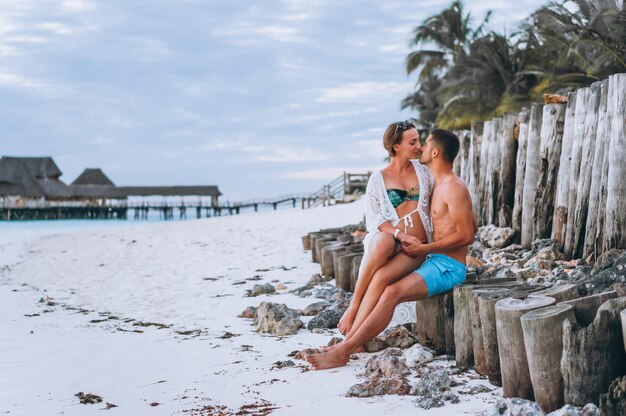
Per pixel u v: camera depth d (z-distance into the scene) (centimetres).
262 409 422
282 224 2195
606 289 449
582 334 355
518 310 389
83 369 591
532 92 3123
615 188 682
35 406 477
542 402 370
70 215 8100
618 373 354
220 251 1585
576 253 768
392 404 407
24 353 673
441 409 390
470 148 1094
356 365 510
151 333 748
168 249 1755
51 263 1664
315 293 873
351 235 1218
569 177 805
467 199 508
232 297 950
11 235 4044
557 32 2748
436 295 516
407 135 526
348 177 4128
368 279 518
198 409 437
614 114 691
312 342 618
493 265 788
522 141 911
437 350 519
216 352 611
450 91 3431
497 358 429
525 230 879
